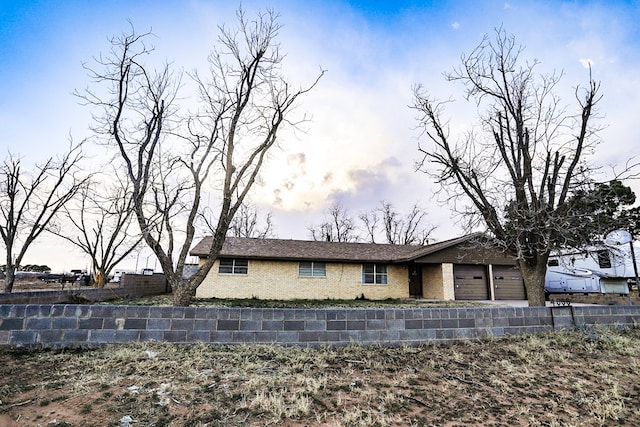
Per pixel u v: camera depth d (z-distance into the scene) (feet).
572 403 13.87
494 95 37.11
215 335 20.61
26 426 10.69
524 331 24.73
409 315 22.58
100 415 11.47
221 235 28.96
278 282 62.39
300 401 12.88
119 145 30.53
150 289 67.87
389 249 72.74
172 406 12.30
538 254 32.68
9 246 44.24
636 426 12.26
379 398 13.75
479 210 35.04
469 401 13.78
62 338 19.12
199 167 31.96
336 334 21.50
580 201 31.86
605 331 25.59
